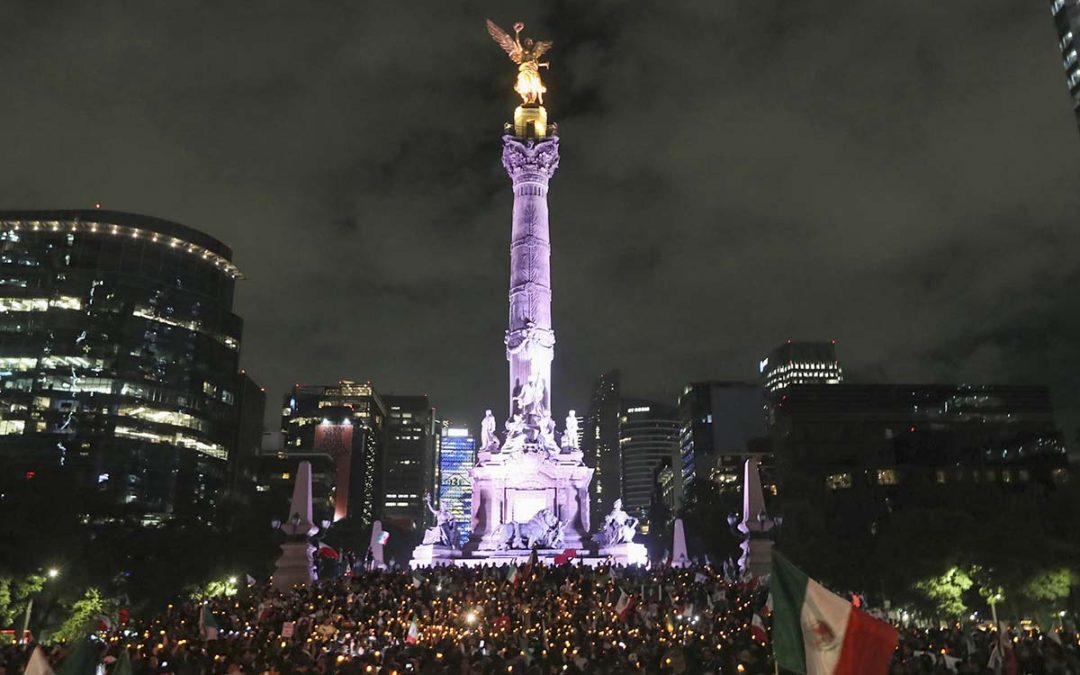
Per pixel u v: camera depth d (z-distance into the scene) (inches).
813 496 3905.0
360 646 1164.5
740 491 7411.4
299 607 1625.2
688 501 7377.0
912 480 3914.9
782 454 6112.2
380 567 2773.1
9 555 2301.9
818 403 6072.8
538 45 3727.9
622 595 1540.4
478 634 1328.7
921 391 6176.2
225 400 7071.9
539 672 853.2
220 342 7091.5
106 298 6387.8
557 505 3090.6
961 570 2469.2
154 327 6569.9
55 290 6299.2
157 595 3068.4
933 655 968.3
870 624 450.0
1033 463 5418.3
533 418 3193.9
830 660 450.6
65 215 6466.5
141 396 6363.2
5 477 2576.3
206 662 906.7
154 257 6688.0
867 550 2918.3
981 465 5452.8
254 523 4254.4
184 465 6530.5
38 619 2402.8
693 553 4574.3
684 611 1475.1
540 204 3437.5
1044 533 2450.8
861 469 5625.0
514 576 2028.8
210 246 7057.1
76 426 6053.2
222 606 1717.5
